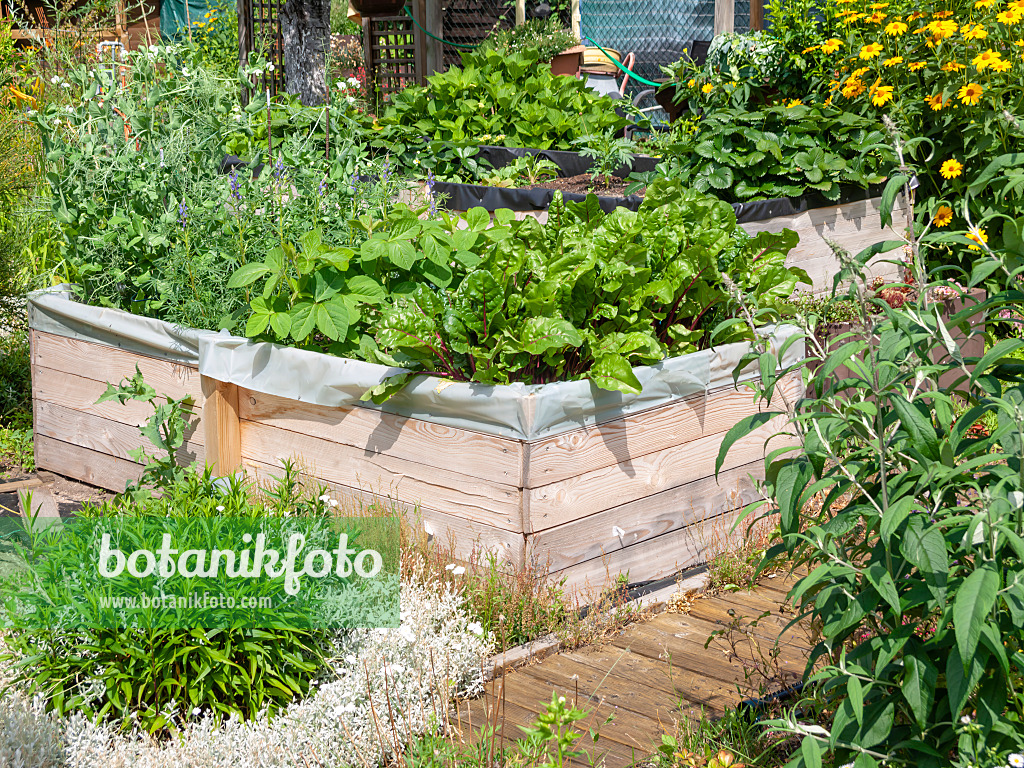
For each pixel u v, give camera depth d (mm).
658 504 3932
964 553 2000
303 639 3119
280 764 2650
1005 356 2150
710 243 4035
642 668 3303
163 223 4598
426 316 3701
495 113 8766
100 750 2678
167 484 4031
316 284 4156
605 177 7480
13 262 6309
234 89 5781
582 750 2707
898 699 2092
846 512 2121
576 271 3773
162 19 15141
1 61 9000
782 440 4363
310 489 4180
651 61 14133
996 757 1938
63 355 5020
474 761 2697
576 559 3682
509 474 3502
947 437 2016
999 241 6082
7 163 7168
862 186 6047
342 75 15234
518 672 3299
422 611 3305
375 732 2826
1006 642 2021
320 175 4836
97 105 4996
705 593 3871
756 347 2375
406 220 4223
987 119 5840
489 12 13852
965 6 6246
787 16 7062
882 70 6371
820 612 2254
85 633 2875
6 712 2672
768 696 2982
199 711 2896
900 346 2059
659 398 3828
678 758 2570
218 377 4277
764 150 5918
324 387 4004
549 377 3908
